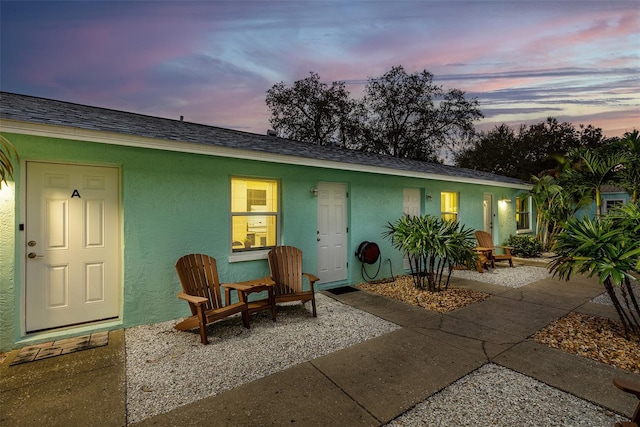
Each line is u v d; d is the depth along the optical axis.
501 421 2.11
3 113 3.06
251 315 4.36
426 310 4.61
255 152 4.51
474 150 23.08
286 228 5.24
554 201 10.21
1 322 3.12
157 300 4.00
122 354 3.11
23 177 3.28
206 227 4.39
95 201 3.70
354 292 5.63
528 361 3.00
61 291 3.50
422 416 2.16
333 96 21.36
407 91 21.16
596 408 2.25
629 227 3.59
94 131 3.28
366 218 6.50
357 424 2.08
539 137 20.89
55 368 2.81
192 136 4.40
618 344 3.37
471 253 5.53
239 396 2.40
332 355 3.13
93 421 2.09
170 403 2.31
